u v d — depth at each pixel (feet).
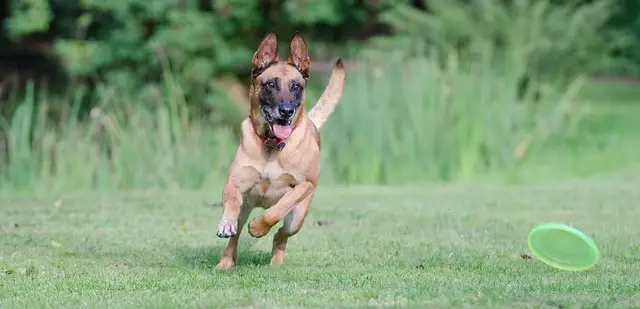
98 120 49.52
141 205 37.65
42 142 48.60
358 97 51.60
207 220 33.63
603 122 80.48
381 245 27.55
